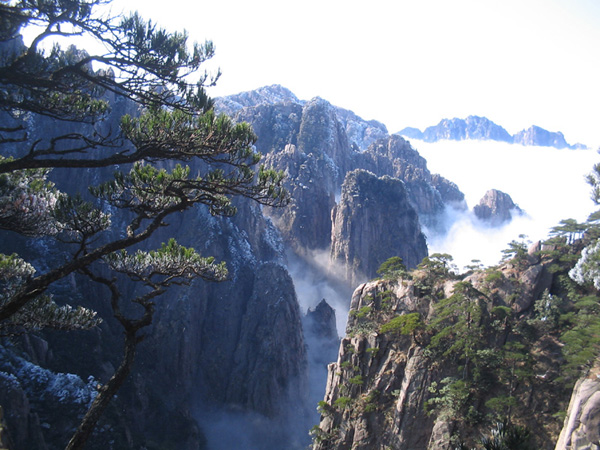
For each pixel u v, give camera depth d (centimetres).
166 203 2275
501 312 5606
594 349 4578
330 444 6316
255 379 14488
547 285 5856
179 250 2459
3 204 2323
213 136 2011
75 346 11925
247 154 2122
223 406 14438
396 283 6881
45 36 1884
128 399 12069
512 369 5175
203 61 2031
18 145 14175
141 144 1961
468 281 6328
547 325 5509
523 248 6400
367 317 6788
